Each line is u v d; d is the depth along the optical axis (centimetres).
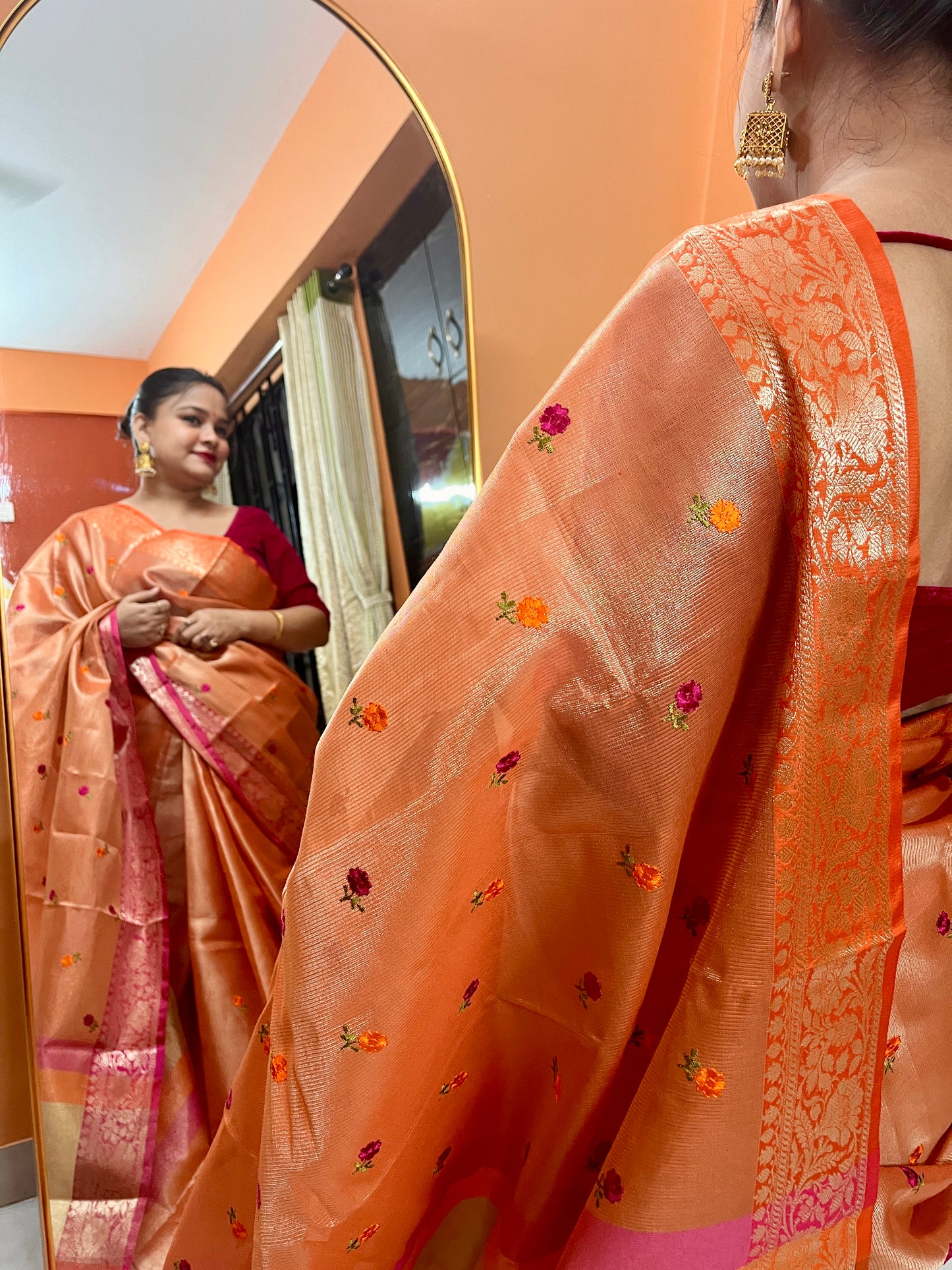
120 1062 97
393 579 107
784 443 37
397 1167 46
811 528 37
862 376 38
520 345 121
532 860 45
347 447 103
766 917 40
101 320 89
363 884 40
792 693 39
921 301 41
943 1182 50
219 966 99
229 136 93
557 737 42
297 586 101
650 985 48
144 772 95
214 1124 99
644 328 38
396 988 41
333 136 99
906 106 45
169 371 93
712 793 44
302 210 98
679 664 38
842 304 38
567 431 39
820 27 47
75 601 91
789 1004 41
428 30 108
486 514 39
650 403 38
